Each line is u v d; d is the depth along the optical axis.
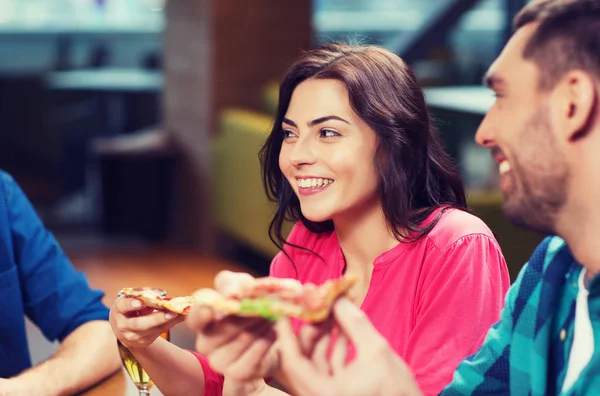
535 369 1.06
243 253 6.11
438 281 1.54
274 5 5.96
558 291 1.05
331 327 1.06
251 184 5.32
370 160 1.57
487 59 7.65
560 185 0.86
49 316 1.94
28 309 1.98
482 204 3.29
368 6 11.00
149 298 1.38
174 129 6.46
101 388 1.68
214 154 5.93
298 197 1.65
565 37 0.84
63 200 7.36
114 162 6.38
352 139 1.55
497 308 1.51
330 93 1.56
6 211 1.95
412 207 1.64
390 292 1.61
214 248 6.06
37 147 6.08
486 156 6.66
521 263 3.31
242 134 5.42
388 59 1.61
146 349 1.53
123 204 6.42
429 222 1.61
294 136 1.61
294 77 1.61
